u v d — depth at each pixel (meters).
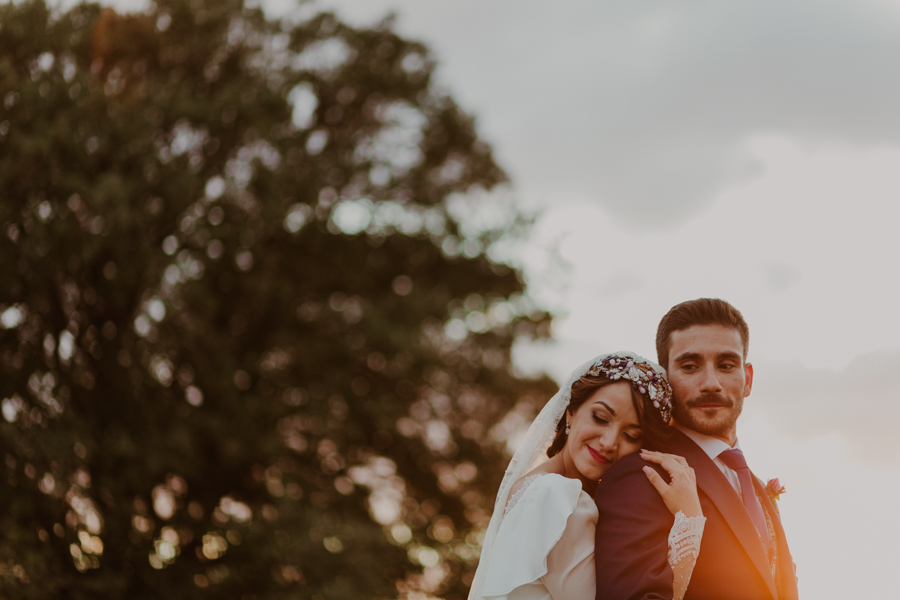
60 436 11.55
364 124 16.06
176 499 13.66
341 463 14.98
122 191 11.51
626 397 2.63
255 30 14.98
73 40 13.12
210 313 13.41
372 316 14.27
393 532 15.00
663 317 2.84
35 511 11.79
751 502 2.59
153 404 12.69
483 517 15.62
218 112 13.30
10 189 11.91
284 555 12.22
